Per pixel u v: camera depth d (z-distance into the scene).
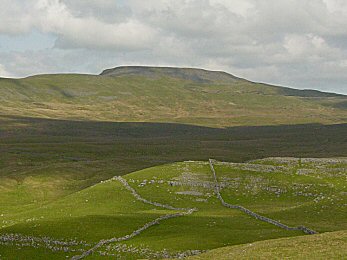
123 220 76.12
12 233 67.56
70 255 61.91
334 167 115.19
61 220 74.38
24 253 61.06
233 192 102.56
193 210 89.00
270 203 94.00
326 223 72.56
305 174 110.19
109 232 70.12
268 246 51.69
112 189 104.50
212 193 103.00
